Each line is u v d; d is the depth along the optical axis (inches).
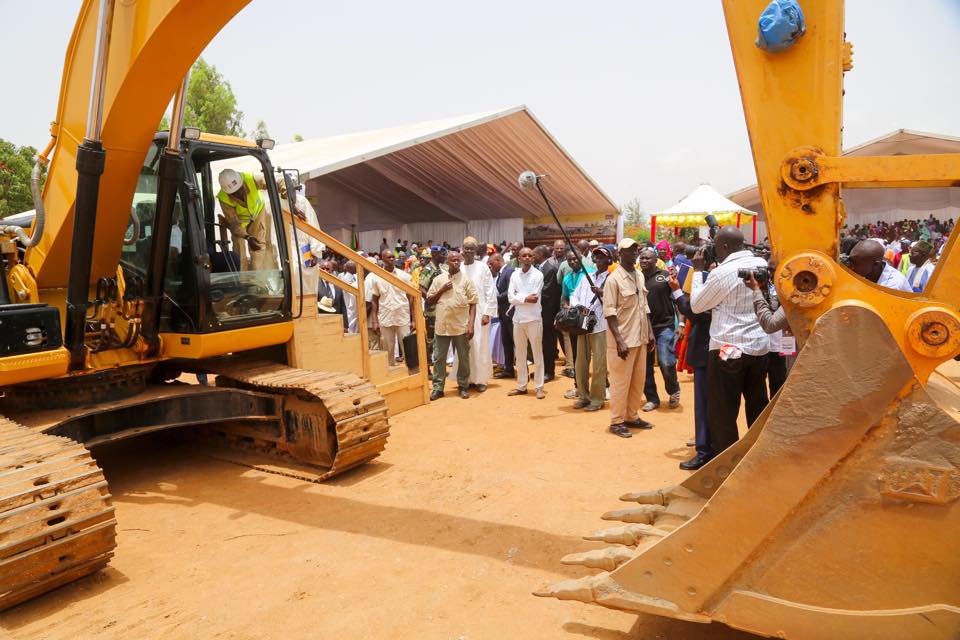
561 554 160.9
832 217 94.7
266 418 236.5
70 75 191.8
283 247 241.9
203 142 220.2
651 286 312.2
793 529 96.3
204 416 226.5
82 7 183.6
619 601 106.4
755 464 97.2
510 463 236.8
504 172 863.1
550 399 341.7
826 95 93.2
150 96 171.9
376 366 304.2
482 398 348.2
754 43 95.9
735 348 189.9
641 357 273.3
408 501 200.5
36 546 139.3
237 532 179.2
